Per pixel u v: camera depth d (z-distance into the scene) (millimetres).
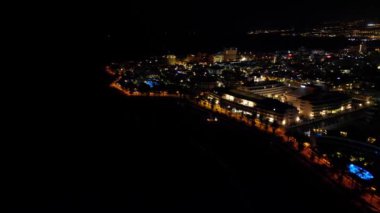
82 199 117375
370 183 126375
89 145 162125
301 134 177125
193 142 169250
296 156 150125
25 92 194250
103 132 179750
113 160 148500
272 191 122375
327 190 122500
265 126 188750
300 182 128375
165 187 126000
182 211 111188
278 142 167125
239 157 151000
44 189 123250
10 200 115500
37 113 186875
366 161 146125
